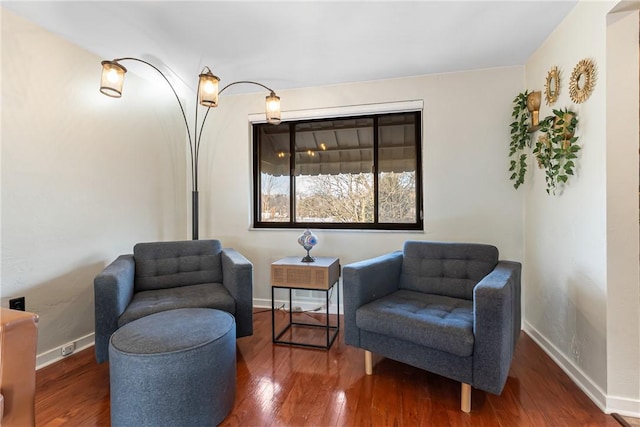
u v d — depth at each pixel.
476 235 2.63
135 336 1.44
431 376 1.88
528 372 1.90
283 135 3.18
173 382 1.32
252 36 2.12
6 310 1.12
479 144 2.61
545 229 2.18
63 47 2.11
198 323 1.58
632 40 1.50
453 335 1.52
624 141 1.52
